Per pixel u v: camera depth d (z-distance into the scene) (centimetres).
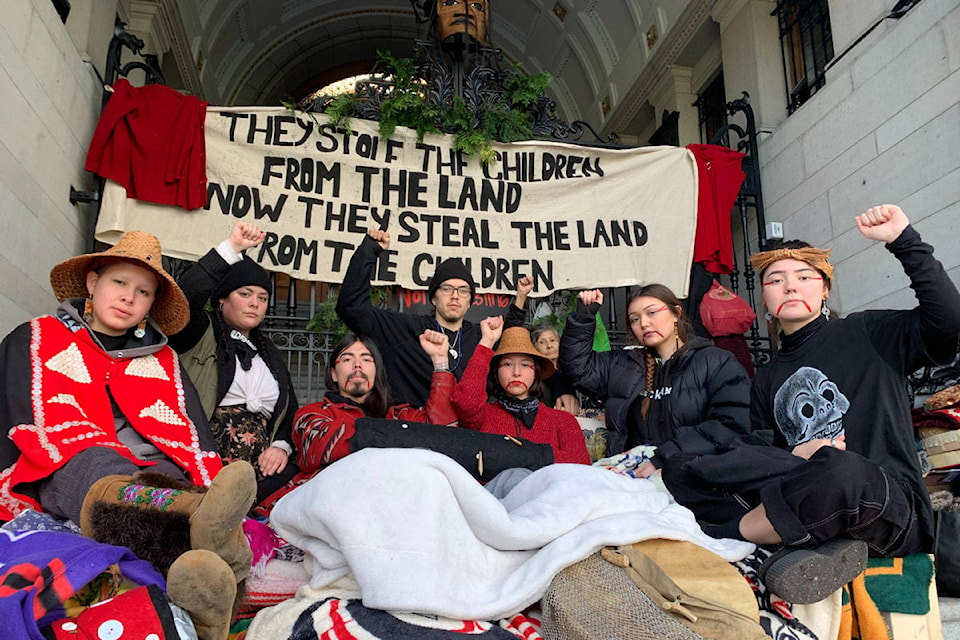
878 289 450
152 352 263
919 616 231
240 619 213
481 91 516
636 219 503
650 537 200
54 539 174
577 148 509
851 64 492
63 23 409
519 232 489
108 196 420
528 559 199
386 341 371
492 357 325
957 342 238
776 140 573
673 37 728
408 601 174
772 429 282
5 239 331
